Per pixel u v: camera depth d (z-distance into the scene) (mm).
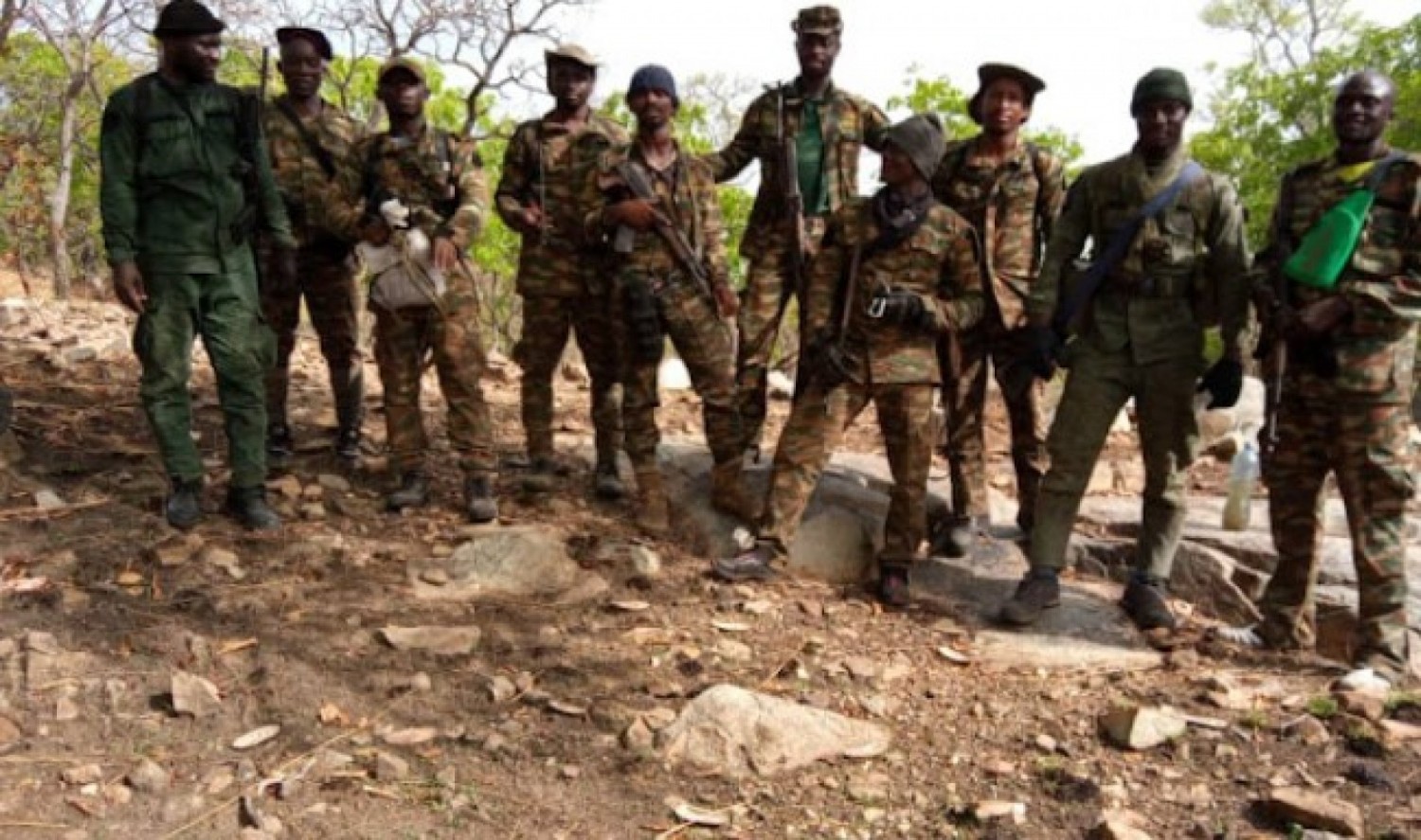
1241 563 5207
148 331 4375
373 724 3496
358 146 4883
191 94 4348
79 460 5102
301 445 5652
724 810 3205
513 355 5359
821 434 4688
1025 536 5242
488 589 4422
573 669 3875
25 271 20422
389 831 3010
